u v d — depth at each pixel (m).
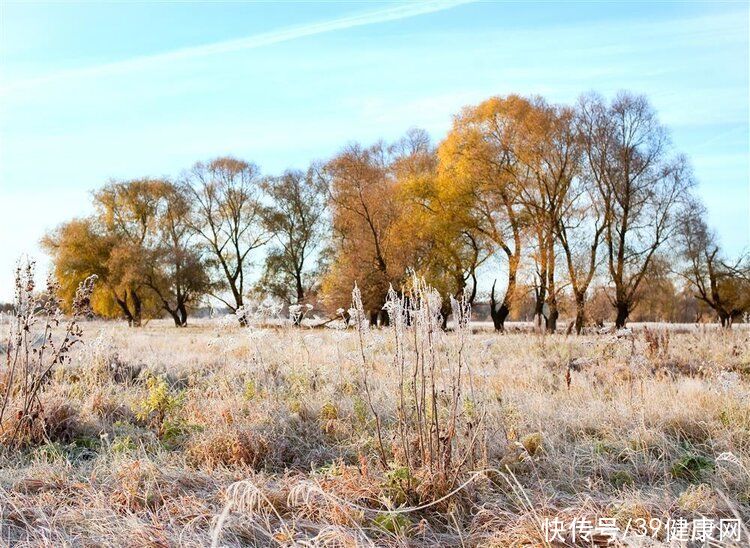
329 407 6.89
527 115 29.80
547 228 29.81
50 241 43.09
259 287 46.34
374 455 5.70
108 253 42.31
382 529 4.28
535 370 9.95
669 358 11.72
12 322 6.67
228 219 48.31
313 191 46.75
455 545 4.22
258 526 4.26
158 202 46.56
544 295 30.34
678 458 5.75
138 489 4.89
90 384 8.41
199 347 14.20
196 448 5.82
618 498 4.88
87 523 4.36
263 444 5.86
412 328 5.48
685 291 39.38
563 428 6.57
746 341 14.22
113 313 43.72
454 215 31.86
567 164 30.47
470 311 5.43
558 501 4.84
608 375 9.55
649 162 30.17
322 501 4.62
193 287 44.34
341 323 8.70
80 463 5.66
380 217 32.09
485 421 5.64
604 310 31.58
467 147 31.45
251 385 7.70
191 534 4.19
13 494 4.80
